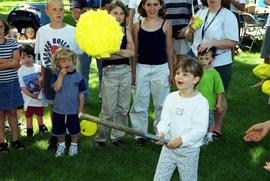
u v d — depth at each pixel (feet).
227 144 31.04
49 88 28.94
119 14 28.22
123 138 31.58
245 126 34.76
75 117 27.96
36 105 31.58
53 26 29.01
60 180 25.08
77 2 35.86
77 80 27.68
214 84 29.86
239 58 59.21
